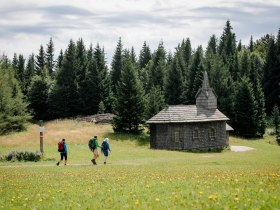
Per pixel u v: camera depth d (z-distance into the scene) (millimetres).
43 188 13688
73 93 95875
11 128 67250
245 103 74750
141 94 62438
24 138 55500
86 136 57375
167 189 11453
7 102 66125
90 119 76688
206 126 55250
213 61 91188
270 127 85812
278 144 69562
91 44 120188
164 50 120562
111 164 27531
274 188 10281
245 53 106938
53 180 16578
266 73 101500
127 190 11742
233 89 81062
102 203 9547
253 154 37500
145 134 63625
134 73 62844
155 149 48219
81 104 96062
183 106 55156
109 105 95875
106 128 65438
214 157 33844
